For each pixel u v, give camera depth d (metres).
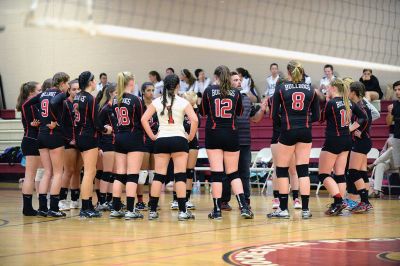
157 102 9.45
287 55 8.20
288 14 17.84
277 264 5.81
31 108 10.35
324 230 8.37
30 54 23.03
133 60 21.38
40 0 19.55
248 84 17.23
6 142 21.22
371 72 16.58
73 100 9.99
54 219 10.06
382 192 15.15
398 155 13.52
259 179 17.27
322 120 10.33
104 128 9.97
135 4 18.98
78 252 6.64
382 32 17.02
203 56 20.23
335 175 10.57
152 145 11.05
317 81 18.20
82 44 22.17
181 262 5.97
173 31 18.34
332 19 17.39
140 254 6.48
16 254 6.53
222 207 11.34
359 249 6.67
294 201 11.55
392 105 13.60
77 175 11.70
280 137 9.70
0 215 10.74
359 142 10.85
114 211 10.13
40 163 10.92
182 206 9.82
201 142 18.25
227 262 5.95
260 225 9.01
